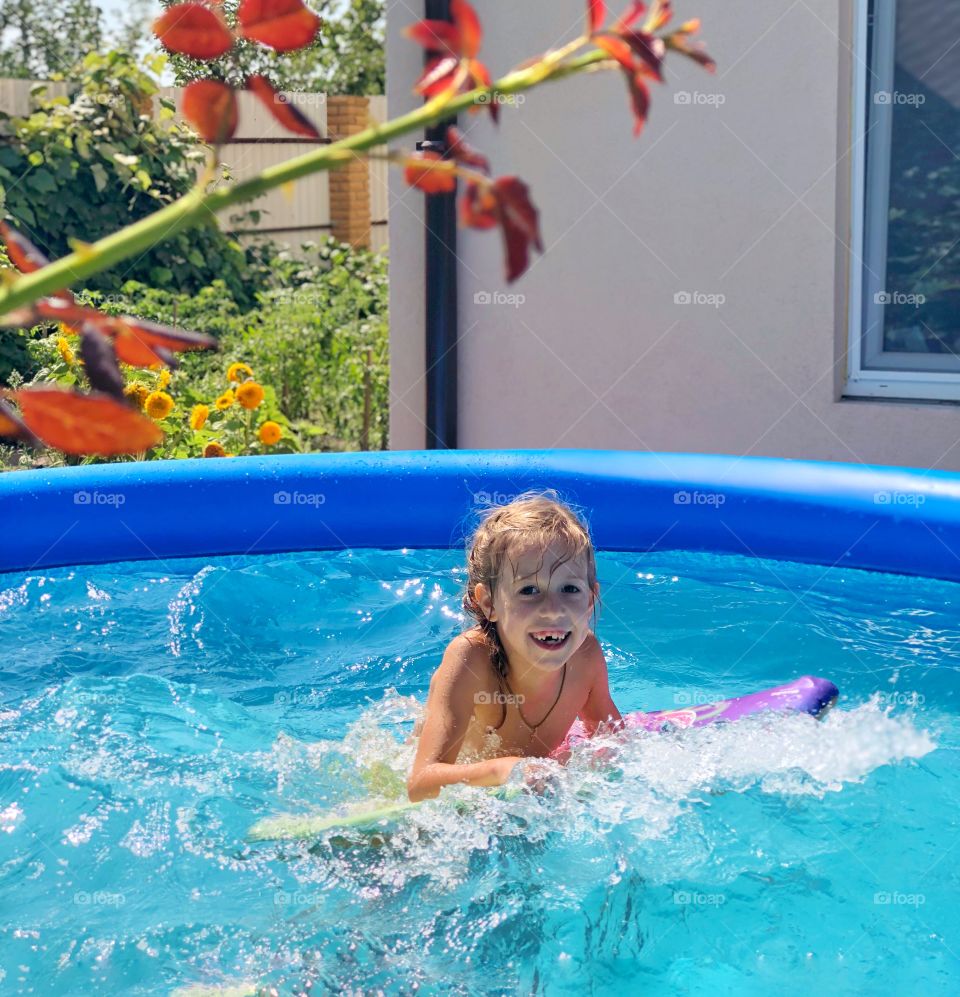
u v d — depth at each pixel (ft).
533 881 7.18
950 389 17.40
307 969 6.36
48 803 8.16
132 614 12.72
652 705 10.27
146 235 1.37
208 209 1.40
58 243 28.02
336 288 30.83
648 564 14.70
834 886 7.19
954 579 13.93
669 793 8.15
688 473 15.43
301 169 1.43
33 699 10.17
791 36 17.11
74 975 6.29
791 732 8.86
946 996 6.19
